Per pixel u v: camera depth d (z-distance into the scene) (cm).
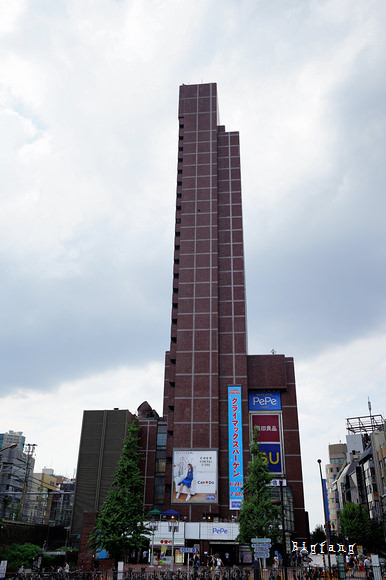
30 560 5288
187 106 9944
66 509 11488
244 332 8200
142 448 7831
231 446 7450
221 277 8669
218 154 9631
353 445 14338
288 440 7656
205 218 9000
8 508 9112
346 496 12362
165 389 9175
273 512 4959
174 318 8544
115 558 4528
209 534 6241
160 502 7450
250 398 8031
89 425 7881
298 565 5366
